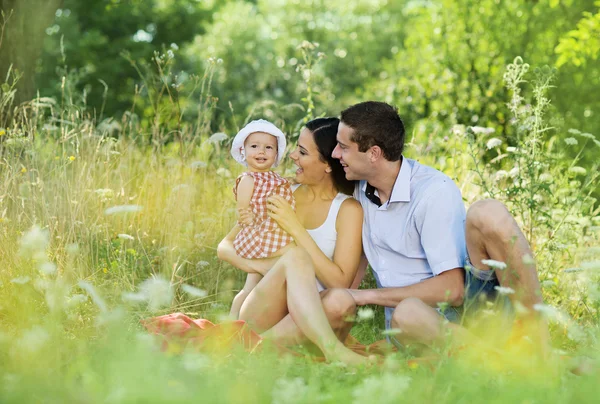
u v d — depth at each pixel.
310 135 3.37
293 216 3.36
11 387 2.16
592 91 9.22
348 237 3.38
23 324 2.84
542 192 4.53
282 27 26.67
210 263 4.31
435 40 10.77
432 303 3.10
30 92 6.25
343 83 23.20
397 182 3.24
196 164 4.81
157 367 2.34
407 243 3.28
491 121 9.33
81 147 4.95
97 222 4.36
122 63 17.19
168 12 18.95
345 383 2.46
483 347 2.67
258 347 2.87
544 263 4.22
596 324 3.29
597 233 4.40
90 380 2.19
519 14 10.23
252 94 23.84
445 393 2.25
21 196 4.14
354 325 3.81
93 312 3.33
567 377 2.55
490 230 2.84
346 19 26.03
